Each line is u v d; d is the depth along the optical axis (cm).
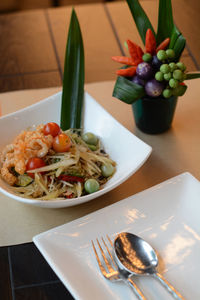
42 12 135
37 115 84
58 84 107
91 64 113
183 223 66
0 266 64
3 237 68
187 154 81
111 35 123
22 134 78
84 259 62
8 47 121
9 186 73
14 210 72
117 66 113
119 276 60
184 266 62
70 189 73
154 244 64
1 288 62
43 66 114
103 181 74
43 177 73
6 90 106
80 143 79
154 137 85
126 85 77
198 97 93
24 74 111
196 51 113
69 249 62
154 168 78
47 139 74
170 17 80
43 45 121
